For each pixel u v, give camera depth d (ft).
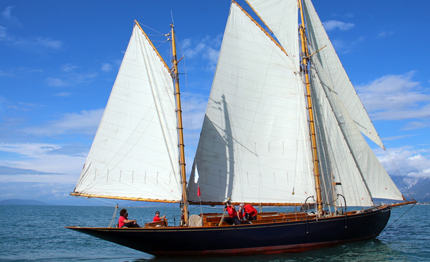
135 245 64.80
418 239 85.76
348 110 85.20
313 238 69.05
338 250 69.10
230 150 76.54
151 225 65.10
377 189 81.20
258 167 77.15
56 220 177.88
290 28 83.25
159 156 70.44
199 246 64.13
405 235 94.53
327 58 85.61
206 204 73.72
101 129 72.54
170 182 69.15
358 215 74.33
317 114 81.05
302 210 76.43
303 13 82.84
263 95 79.51
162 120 71.10
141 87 72.90
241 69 79.30
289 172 77.51
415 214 222.28
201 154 74.54
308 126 79.05
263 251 65.87
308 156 78.23
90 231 63.72
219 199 74.59
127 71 73.92
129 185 70.44
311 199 77.36
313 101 81.35
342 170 80.59
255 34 80.69
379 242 79.97
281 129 78.69
